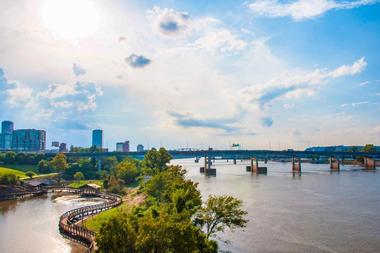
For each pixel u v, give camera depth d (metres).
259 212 108.06
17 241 78.19
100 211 109.69
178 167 120.56
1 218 103.88
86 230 78.38
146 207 94.06
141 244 36.59
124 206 115.81
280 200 131.62
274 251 70.31
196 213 63.78
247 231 84.62
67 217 96.88
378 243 75.88
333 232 84.38
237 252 69.56
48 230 88.12
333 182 198.50
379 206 118.56
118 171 197.00
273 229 86.75
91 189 161.25
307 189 166.12
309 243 75.62
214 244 49.25
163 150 160.75
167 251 37.78
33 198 148.25
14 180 163.12
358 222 94.69
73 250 71.25
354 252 70.00
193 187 70.81
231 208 59.91
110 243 37.91
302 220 96.81
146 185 114.44
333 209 113.19
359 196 141.88
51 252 70.44
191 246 39.44
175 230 38.53
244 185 187.75
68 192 164.88
